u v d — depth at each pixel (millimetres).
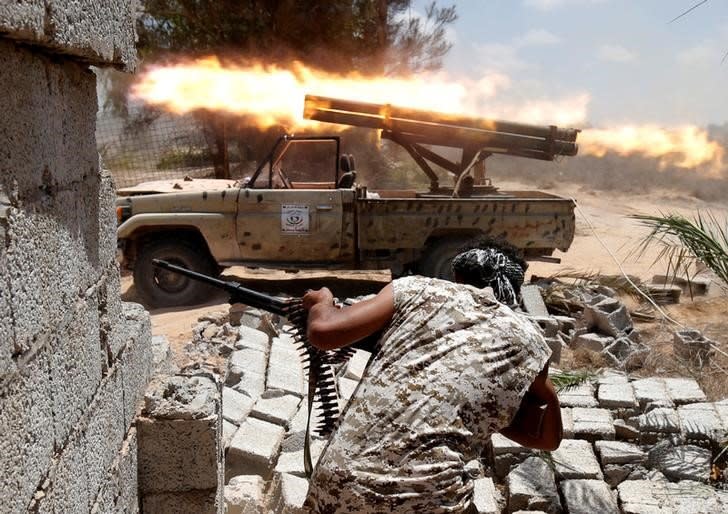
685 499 4652
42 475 2117
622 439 5445
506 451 5102
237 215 9828
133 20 3070
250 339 7238
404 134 11016
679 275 11484
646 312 9391
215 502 3523
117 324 3119
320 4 18391
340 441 2783
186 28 18656
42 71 2221
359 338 2932
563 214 10000
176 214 9781
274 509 4562
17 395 1929
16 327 1915
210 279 3400
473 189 11148
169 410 3441
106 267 2963
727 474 5047
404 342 2838
